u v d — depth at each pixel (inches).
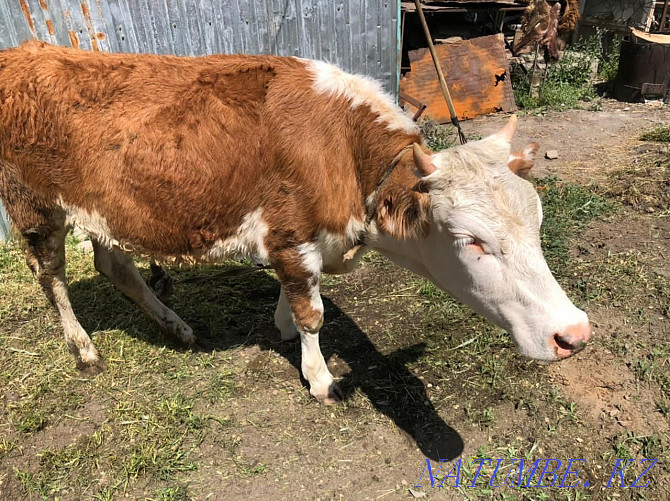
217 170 105.7
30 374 134.3
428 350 139.6
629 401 119.7
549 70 381.1
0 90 108.3
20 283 171.6
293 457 111.5
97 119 106.0
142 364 137.7
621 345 134.9
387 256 116.8
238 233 112.9
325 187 105.0
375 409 123.1
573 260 170.7
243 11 217.6
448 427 117.5
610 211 198.8
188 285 171.5
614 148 267.4
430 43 132.7
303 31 230.8
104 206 111.9
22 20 186.5
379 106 106.9
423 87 321.1
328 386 124.5
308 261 112.1
